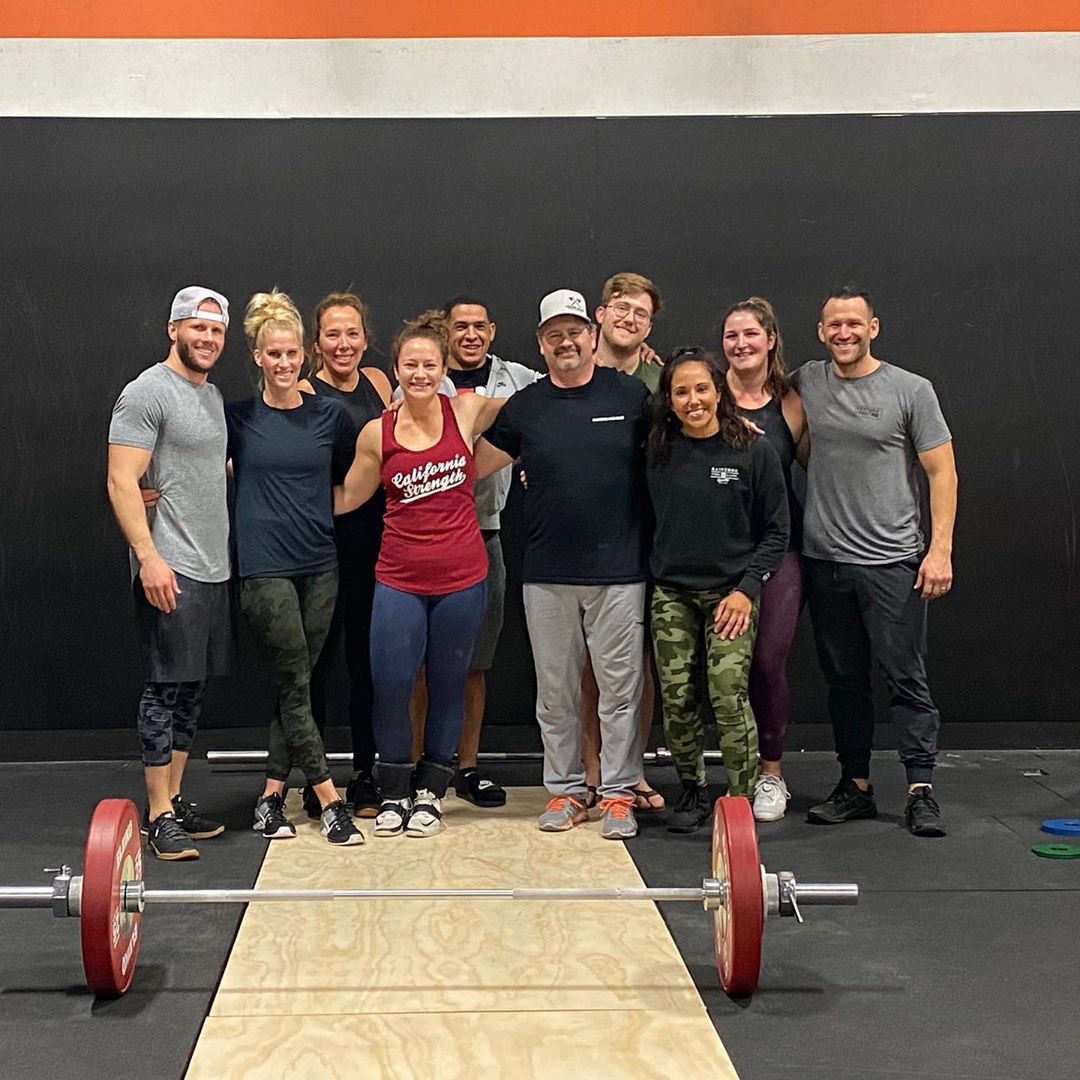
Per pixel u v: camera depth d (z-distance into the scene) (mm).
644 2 5137
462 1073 2488
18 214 5113
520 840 4074
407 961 3051
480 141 5152
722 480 4027
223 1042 2625
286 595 4039
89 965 2738
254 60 5125
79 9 5094
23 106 5102
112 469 3820
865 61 5176
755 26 5160
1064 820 4246
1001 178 5203
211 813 4445
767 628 4301
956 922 3352
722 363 5199
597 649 4176
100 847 2752
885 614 4234
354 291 5164
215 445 3951
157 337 5156
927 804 4191
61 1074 2510
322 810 4152
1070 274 5234
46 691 5227
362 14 5121
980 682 5324
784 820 4328
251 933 3229
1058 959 3102
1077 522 5285
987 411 5258
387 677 4094
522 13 5133
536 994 2859
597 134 5156
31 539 5188
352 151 5137
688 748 4191
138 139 5117
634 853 3943
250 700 5266
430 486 4074
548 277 5180
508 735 5301
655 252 5188
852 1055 2590
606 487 4102
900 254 5207
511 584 5250
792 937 3242
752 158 5176
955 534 5281
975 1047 2629
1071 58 5188
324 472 4113
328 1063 2533
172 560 3885
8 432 5160
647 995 2857
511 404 4203
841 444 4246
